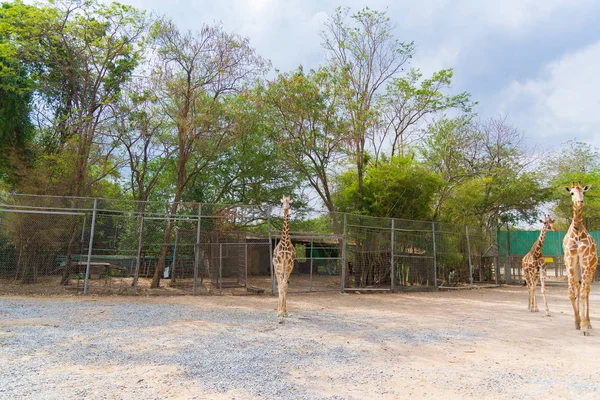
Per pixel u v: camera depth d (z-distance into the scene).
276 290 14.13
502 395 4.87
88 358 5.77
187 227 15.12
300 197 21.86
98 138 16.47
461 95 18.41
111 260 14.73
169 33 15.48
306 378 5.27
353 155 17.22
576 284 8.90
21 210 11.91
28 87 15.41
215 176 20.55
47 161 15.26
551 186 24.61
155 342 6.82
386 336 7.92
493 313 11.34
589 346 7.50
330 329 8.45
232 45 16.00
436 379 5.39
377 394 4.79
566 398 4.82
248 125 16.06
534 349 7.22
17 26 14.81
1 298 10.88
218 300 12.24
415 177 17.88
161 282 15.36
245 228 15.70
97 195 16.95
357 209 18.39
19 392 4.41
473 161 23.06
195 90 15.28
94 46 15.50
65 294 12.01
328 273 20.05
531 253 11.92
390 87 19.05
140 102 15.76
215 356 6.11
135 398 4.39
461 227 18.69
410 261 16.78
